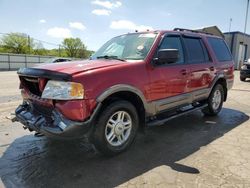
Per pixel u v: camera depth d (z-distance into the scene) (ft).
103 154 11.93
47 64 12.44
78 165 11.26
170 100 14.43
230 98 28.84
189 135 15.33
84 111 10.44
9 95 29.53
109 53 15.23
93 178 10.16
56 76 10.44
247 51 112.06
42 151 12.73
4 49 172.14
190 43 16.60
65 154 12.39
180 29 17.02
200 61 17.08
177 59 14.40
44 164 11.35
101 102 10.93
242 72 48.14
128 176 10.33
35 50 178.91
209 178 10.13
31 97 11.84
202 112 19.95
